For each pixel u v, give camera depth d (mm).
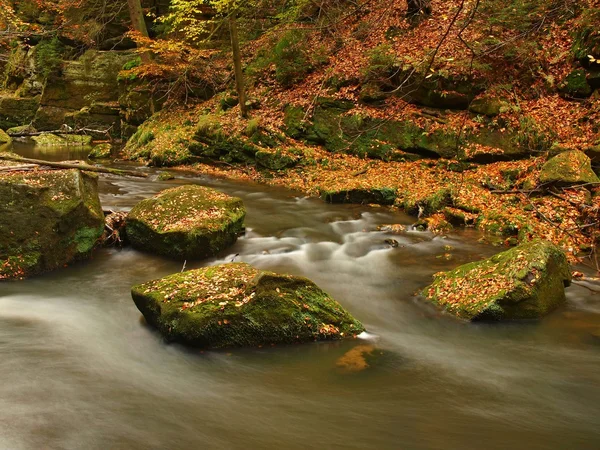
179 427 4539
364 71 15578
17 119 27125
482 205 11344
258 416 4746
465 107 14516
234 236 9844
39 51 26734
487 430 4582
